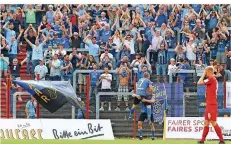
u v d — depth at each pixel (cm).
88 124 5559
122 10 7325
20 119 5456
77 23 7262
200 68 6788
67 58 6838
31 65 7062
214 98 4253
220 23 7238
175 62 6856
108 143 4766
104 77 6494
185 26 7219
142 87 5550
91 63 6888
